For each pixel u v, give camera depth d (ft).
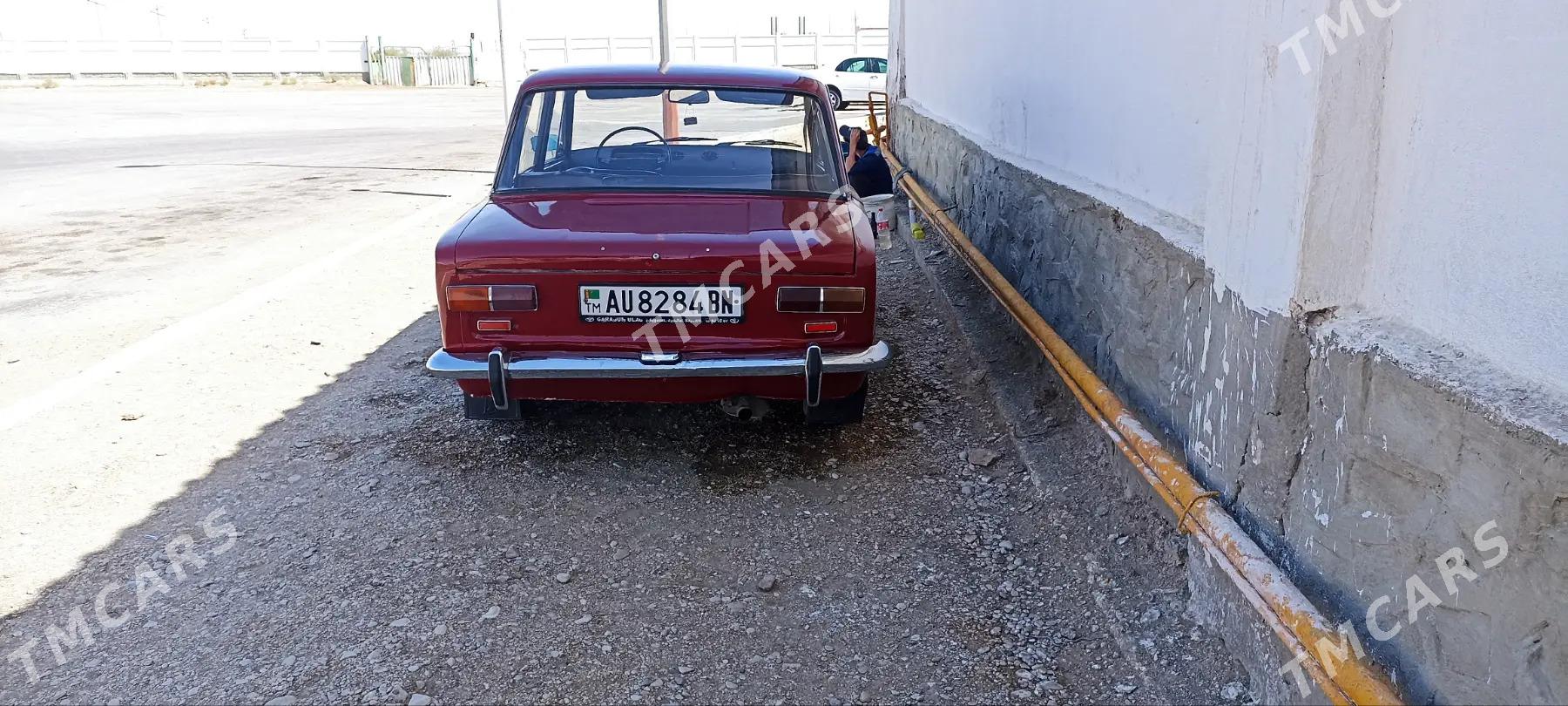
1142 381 11.43
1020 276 17.29
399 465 12.92
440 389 15.79
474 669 8.77
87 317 20.15
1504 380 5.82
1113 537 10.77
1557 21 5.36
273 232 29.76
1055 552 10.81
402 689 8.46
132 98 101.50
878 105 65.41
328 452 13.35
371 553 10.73
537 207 12.77
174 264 25.25
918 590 10.16
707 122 13.99
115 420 14.53
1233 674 8.46
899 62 38.70
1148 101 12.07
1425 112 6.57
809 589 10.16
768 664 8.94
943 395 15.48
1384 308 7.15
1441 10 6.36
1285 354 7.86
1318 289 7.55
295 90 126.41
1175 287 10.40
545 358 11.35
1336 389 7.21
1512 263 5.78
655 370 11.16
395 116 79.30
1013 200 17.97
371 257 26.09
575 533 11.18
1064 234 14.69
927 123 29.73
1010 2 19.52
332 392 15.70
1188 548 9.68
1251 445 8.54
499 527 11.29
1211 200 9.27
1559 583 5.20
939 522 11.55
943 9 28.58
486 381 11.66
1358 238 7.32
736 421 14.32
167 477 12.63
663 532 11.26
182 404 15.21
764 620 9.62
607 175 13.75
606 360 11.31
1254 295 8.37
